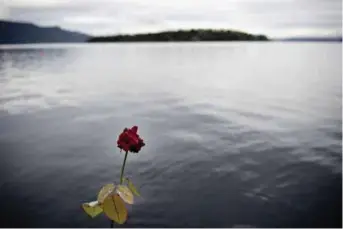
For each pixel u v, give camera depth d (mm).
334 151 2916
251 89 5930
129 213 1951
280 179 2395
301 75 6848
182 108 4664
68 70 7961
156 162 2707
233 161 2727
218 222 1864
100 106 4715
